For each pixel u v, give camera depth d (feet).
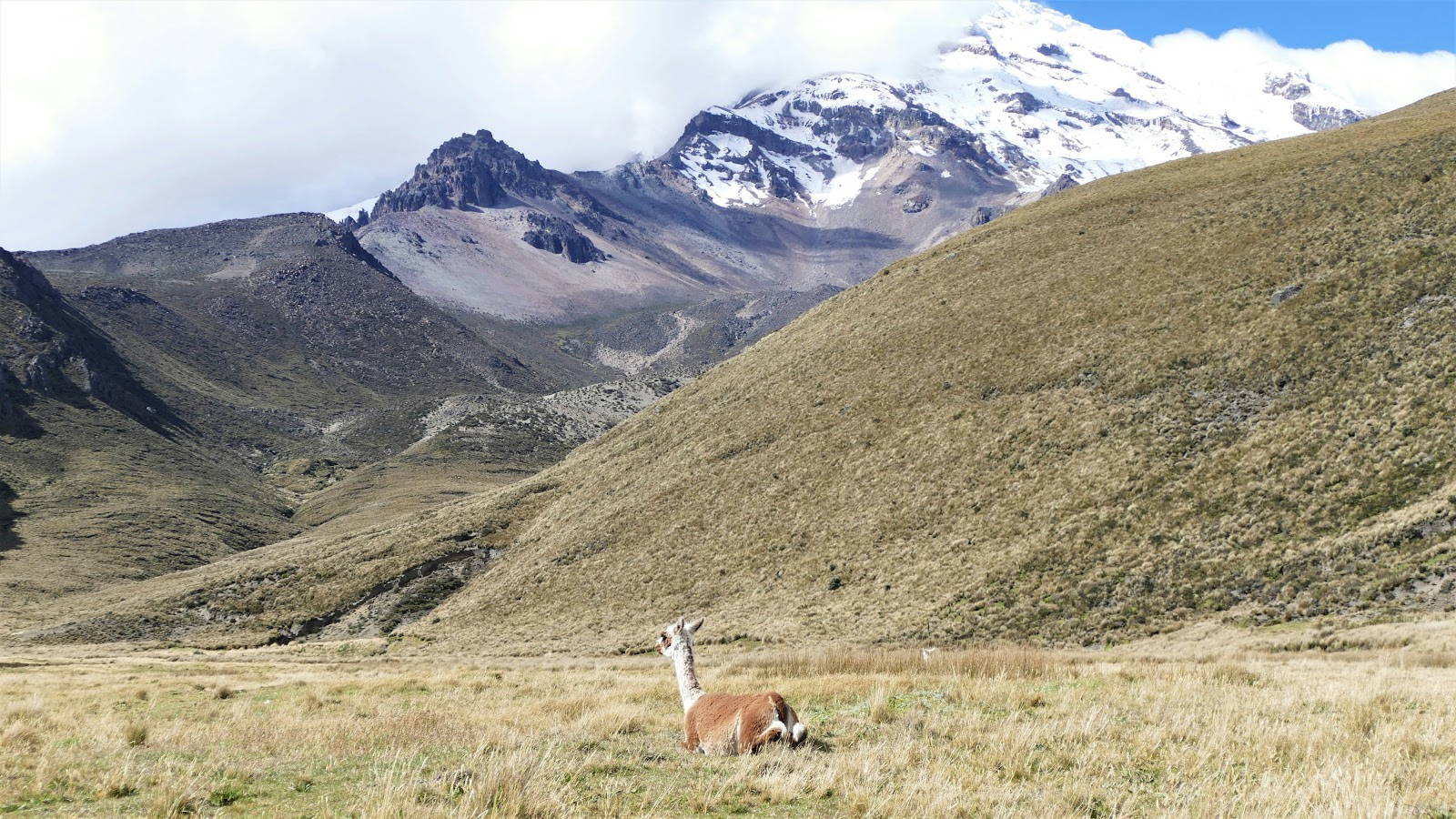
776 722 33.99
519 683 85.05
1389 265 173.47
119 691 87.66
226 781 30.76
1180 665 70.13
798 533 191.83
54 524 451.94
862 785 29.37
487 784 26.89
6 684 104.78
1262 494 138.92
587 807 26.99
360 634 237.45
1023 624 132.77
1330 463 138.41
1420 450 131.23
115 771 31.94
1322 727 36.81
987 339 224.33
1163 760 32.83
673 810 27.14
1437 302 158.71
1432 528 116.57
